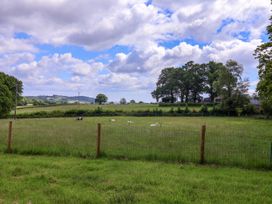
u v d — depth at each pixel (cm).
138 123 5969
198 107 12675
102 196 895
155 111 10525
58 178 1112
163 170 1238
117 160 1477
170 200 852
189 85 17150
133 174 1163
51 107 12244
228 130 4062
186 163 1410
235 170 1277
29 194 913
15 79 10250
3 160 1451
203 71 17038
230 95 10569
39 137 2281
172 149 1734
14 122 5728
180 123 6156
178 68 17575
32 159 1493
